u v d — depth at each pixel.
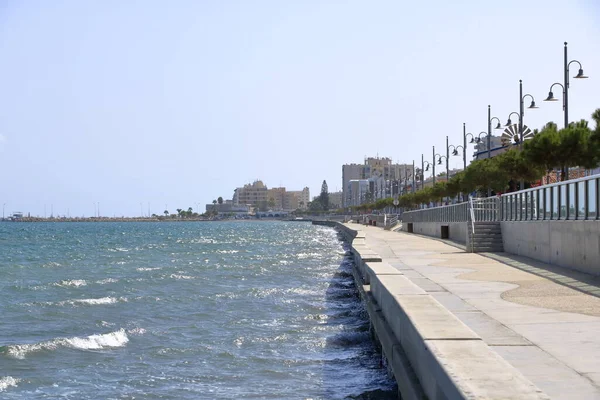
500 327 12.62
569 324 12.85
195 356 19.22
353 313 26.39
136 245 101.50
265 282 40.22
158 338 22.03
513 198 36.56
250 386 15.80
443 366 7.43
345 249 77.25
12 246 101.50
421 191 108.81
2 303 31.39
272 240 113.94
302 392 15.02
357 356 18.42
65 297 34.50
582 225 23.56
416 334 9.89
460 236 52.59
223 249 84.94
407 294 13.90
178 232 178.75
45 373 17.55
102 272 50.88
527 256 32.25
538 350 10.40
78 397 15.30
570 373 8.92
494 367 7.36
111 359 19.09
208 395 15.20
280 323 24.47
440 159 89.31
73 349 20.28
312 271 47.59
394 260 31.64
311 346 20.02
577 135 39.62
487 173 65.69
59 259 68.19
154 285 39.47
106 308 29.45
